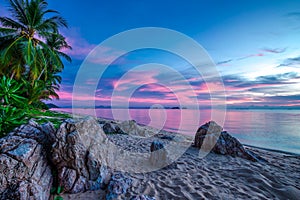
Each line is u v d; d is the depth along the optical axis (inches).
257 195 105.7
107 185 110.3
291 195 106.6
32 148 95.5
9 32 528.1
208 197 102.2
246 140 430.6
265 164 170.9
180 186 114.9
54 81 895.1
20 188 80.0
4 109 143.7
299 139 443.2
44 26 581.6
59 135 107.5
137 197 92.1
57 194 98.8
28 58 506.6
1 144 89.7
